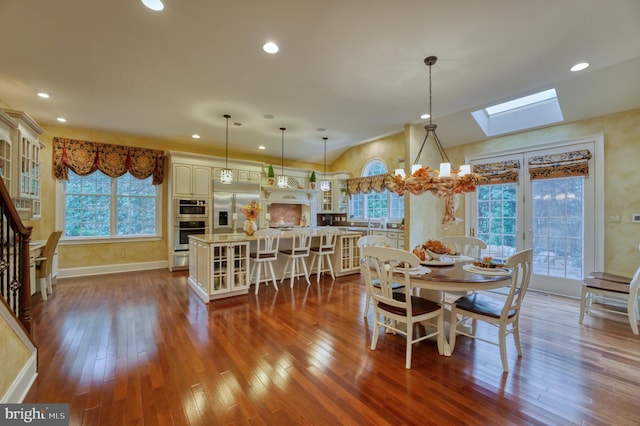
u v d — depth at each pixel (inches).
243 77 127.1
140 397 73.1
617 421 65.7
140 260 229.3
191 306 143.1
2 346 66.6
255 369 86.7
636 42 101.3
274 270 195.5
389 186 130.4
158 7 82.7
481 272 95.6
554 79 129.6
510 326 119.6
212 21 89.4
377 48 104.9
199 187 235.8
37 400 71.6
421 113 174.1
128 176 227.8
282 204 305.4
